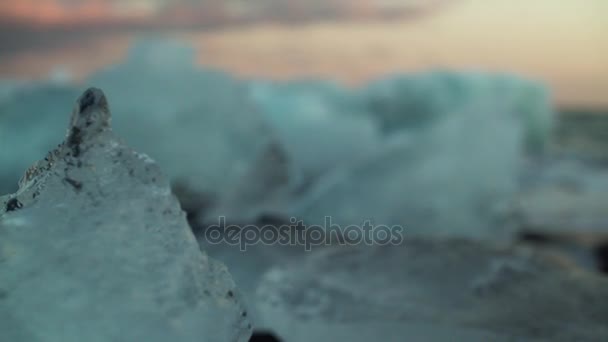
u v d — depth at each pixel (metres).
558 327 0.96
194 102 4.04
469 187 3.39
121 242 0.54
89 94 0.58
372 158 3.45
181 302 0.53
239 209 2.68
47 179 0.56
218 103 4.08
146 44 4.37
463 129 3.63
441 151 3.47
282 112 5.93
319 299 1.10
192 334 0.53
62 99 4.45
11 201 0.56
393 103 8.09
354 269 1.26
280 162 2.88
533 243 3.12
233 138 3.93
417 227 3.09
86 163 0.57
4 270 0.50
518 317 1.01
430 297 1.10
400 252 1.37
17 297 0.49
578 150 8.90
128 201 0.56
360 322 1.00
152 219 0.56
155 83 4.16
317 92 7.45
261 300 1.13
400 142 3.58
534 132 9.59
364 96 8.06
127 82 4.20
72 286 0.51
